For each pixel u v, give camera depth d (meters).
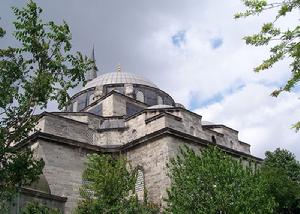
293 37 9.12
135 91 43.62
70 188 26.69
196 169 20.78
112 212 20.03
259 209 20.00
